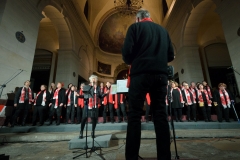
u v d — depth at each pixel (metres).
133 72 1.18
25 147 3.14
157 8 17.05
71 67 11.48
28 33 6.68
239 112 7.08
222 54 11.10
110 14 19.56
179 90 6.01
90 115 3.29
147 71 1.12
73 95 6.16
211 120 5.75
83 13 14.63
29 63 6.63
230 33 6.18
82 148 2.86
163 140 1.10
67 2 10.76
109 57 22.55
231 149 2.55
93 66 18.64
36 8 7.33
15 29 5.91
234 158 2.04
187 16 10.09
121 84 4.49
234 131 3.88
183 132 3.82
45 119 6.95
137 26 1.31
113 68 22.59
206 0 8.44
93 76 3.10
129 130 1.10
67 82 11.02
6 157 1.76
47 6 8.99
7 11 5.53
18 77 5.95
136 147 1.06
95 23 18.83
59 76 11.14
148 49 1.20
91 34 17.58
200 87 6.06
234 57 5.97
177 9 11.62
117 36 22.53
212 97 6.20
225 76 11.97
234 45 5.97
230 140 3.36
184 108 7.10
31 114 7.28
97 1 17.58
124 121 6.19
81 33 14.15
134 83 1.16
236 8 5.88
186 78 10.41
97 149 2.77
